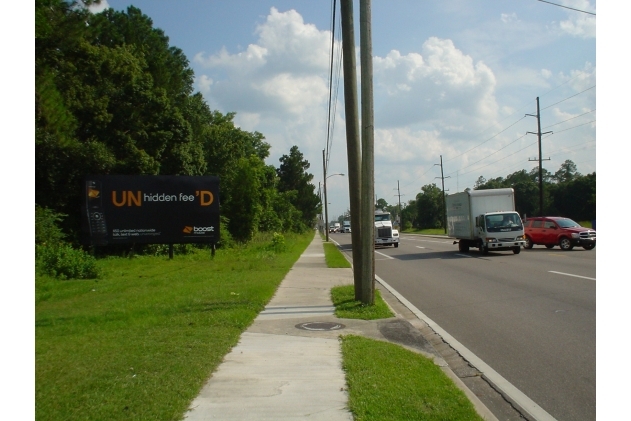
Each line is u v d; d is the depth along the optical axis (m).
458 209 30.48
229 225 45.12
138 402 5.21
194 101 49.66
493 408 5.55
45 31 22.81
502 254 27.80
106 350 7.28
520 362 7.17
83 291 14.63
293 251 35.19
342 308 11.03
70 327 9.23
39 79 24.50
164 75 42.22
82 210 25.83
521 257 25.00
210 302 11.68
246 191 45.50
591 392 5.89
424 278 18.11
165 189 26.70
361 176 11.41
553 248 31.20
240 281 16.02
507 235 26.94
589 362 7.00
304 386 5.83
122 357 6.88
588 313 10.28
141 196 26.42
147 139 33.16
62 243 24.92
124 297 13.22
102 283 16.73
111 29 42.53
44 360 6.74
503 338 8.58
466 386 6.12
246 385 5.87
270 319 10.03
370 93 10.87
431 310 11.61
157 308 11.05
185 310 10.72
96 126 30.36
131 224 26.30
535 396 5.84
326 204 59.78
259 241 45.81
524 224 32.34
